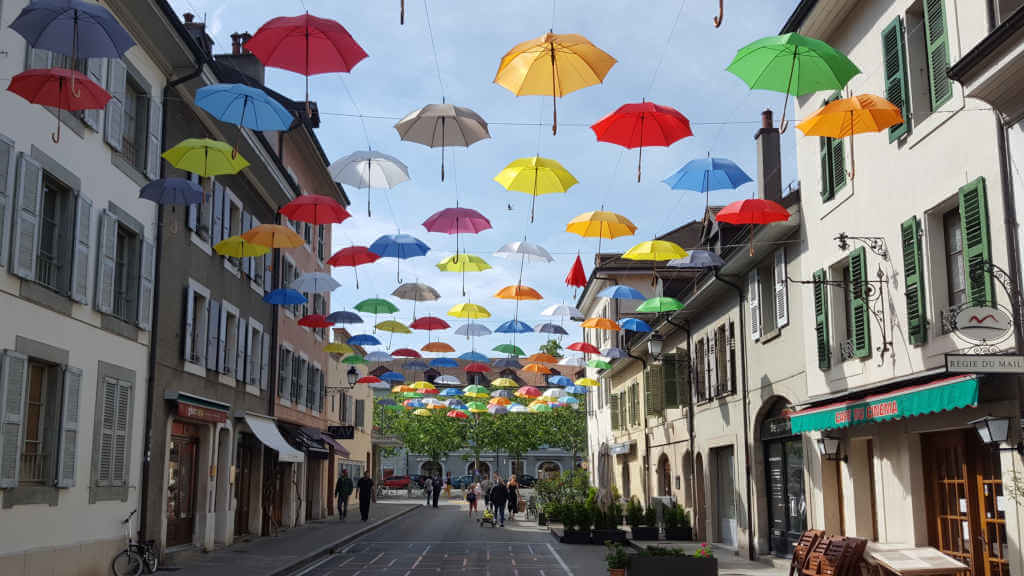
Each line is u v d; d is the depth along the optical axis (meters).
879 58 14.95
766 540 21.11
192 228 20.19
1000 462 11.87
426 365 30.98
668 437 30.81
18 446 12.78
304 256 33.28
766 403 20.70
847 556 12.88
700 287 24.55
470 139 11.15
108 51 9.45
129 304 17.22
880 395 13.21
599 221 14.72
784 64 8.68
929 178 13.24
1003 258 11.29
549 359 27.91
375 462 72.19
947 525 13.30
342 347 26.98
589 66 8.97
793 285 18.97
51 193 14.45
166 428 18.84
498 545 26.30
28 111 13.13
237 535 26.08
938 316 13.05
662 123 10.26
